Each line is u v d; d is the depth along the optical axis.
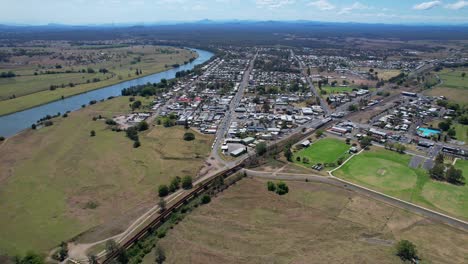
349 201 120.06
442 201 119.50
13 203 122.25
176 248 96.50
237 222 108.50
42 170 150.12
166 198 125.12
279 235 101.12
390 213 112.12
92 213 115.38
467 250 93.62
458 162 153.25
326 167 149.25
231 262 90.00
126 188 133.25
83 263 91.12
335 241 97.75
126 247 96.81
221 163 156.50
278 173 144.62
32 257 89.38
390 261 88.94
